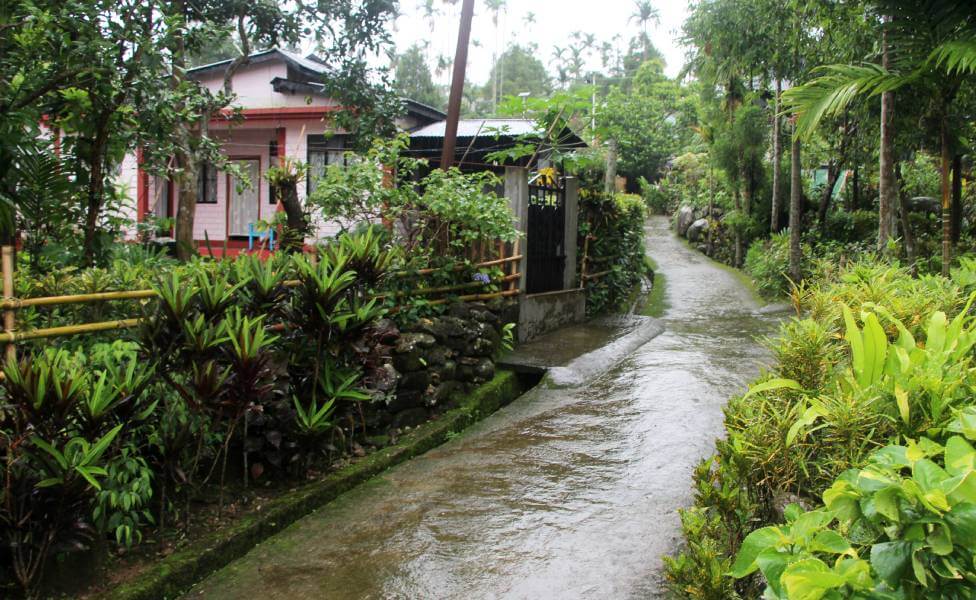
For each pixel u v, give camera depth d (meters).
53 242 5.28
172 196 13.41
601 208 10.49
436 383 5.32
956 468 1.40
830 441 2.49
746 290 13.39
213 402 3.26
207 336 3.33
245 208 13.80
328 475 4.12
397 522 3.65
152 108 5.20
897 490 1.39
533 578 3.04
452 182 6.52
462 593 2.96
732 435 2.79
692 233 21.84
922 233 12.80
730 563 2.46
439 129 11.38
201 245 13.73
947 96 6.53
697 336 8.45
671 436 4.71
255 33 8.37
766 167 17.59
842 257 11.29
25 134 4.87
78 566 2.84
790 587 1.31
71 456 2.68
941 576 1.37
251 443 3.79
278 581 3.12
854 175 15.05
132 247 5.79
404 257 5.72
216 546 3.24
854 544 1.64
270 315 4.13
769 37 12.21
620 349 7.38
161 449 3.18
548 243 8.68
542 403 5.75
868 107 9.45
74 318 3.57
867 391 2.17
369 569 3.19
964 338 2.25
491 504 3.82
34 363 2.74
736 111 16.64
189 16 7.83
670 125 31.59
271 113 12.44
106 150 5.45
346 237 4.76
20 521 2.64
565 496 3.88
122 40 5.08
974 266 4.85
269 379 3.57
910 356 2.18
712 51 13.26
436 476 4.27
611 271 10.79
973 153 10.11
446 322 5.69
